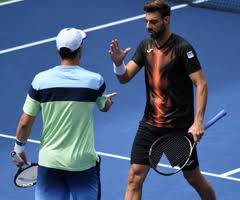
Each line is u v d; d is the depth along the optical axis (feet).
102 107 86.58
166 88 91.61
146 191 108.27
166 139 90.17
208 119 128.67
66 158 84.07
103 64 149.69
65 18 169.99
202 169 114.21
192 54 90.17
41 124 128.47
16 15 172.14
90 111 84.58
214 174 112.78
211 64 148.97
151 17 89.51
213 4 173.58
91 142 84.99
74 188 85.20
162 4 89.51
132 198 93.66
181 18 168.35
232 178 111.55
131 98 136.46
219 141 121.90
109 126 127.54
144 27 164.55
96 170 86.02
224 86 140.15
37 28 166.09
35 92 84.17
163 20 89.71
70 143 84.23
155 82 91.86
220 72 145.69
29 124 85.05
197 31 162.61
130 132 125.59
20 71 148.25
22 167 87.51
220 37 160.15
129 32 162.61
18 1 178.29
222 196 106.73
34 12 173.17
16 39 161.58
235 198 106.22
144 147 92.89
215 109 131.95
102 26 165.68
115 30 163.53
